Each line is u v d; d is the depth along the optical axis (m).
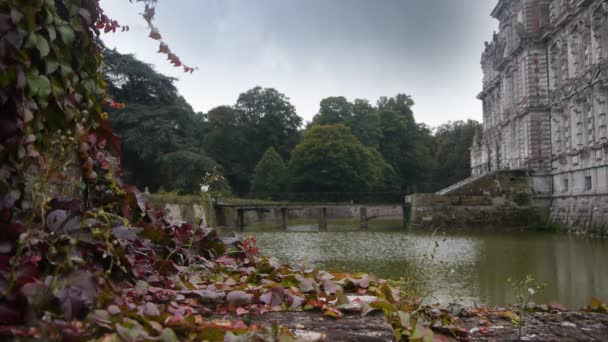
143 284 4.45
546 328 5.02
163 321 3.48
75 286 3.35
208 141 85.38
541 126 47.53
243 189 86.38
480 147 66.56
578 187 41.34
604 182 36.75
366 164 80.75
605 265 21.64
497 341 4.64
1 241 3.46
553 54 46.00
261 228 53.50
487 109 64.44
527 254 26.38
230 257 6.49
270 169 77.62
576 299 14.59
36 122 4.21
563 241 33.94
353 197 79.62
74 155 5.15
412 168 98.88
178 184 54.44
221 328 3.46
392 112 98.00
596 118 37.81
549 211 47.19
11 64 3.83
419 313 4.98
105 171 5.65
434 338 4.34
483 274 19.09
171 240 5.90
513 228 47.56
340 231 47.50
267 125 89.50
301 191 80.38
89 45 5.33
